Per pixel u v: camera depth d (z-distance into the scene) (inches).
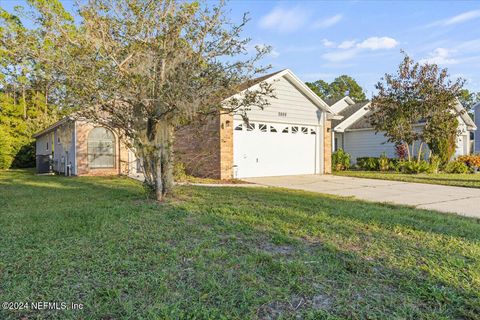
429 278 114.7
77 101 226.8
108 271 119.3
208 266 124.0
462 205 272.7
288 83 527.2
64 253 136.7
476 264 126.9
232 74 244.2
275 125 516.4
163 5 231.3
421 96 572.4
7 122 903.7
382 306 96.7
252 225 181.6
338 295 103.2
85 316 90.7
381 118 608.4
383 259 132.8
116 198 277.4
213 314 91.2
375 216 208.2
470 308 95.4
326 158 576.1
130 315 90.7
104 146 569.9
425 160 653.3
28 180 468.1
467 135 770.2
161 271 119.2
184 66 230.1
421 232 172.1
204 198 273.4
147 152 253.6
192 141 426.6
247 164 485.7
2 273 118.0
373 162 682.2
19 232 168.6
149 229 172.7
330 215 209.9
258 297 101.0
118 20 226.1
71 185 395.2
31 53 205.8
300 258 132.9
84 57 211.3
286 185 404.8
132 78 223.8
